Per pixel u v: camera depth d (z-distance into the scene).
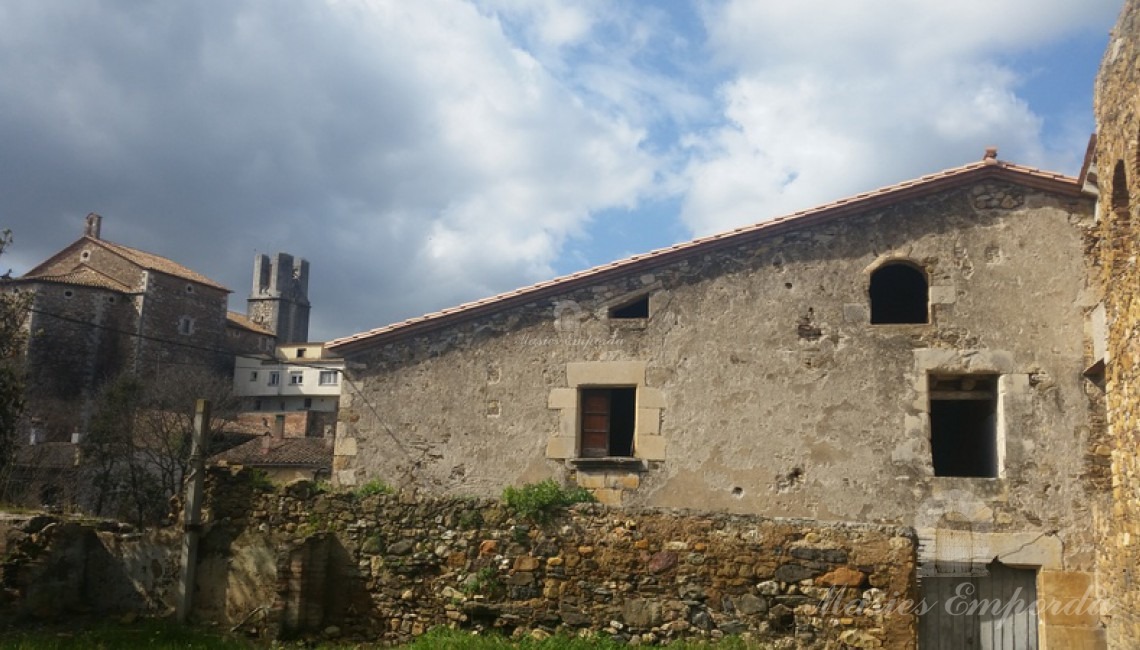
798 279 13.45
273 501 12.80
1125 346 10.42
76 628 12.14
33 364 41.75
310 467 30.83
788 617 10.73
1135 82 9.71
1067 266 12.94
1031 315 12.87
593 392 13.89
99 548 13.25
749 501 12.95
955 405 15.73
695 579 11.05
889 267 14.16
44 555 12.59
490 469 13.78
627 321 13.78
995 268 13.06
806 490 12.85
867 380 13.02
